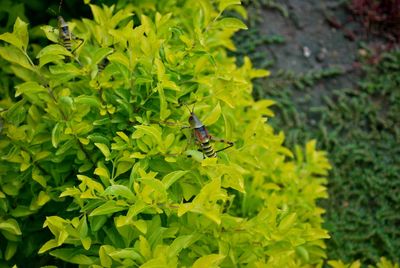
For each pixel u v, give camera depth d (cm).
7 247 84
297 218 96
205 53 83
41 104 86
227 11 138
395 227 123
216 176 79
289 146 129
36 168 83
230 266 83
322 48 146
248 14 144
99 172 78
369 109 137
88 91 85
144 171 77
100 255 76
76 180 85
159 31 85
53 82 82
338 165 129
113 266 79
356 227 121
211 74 87
